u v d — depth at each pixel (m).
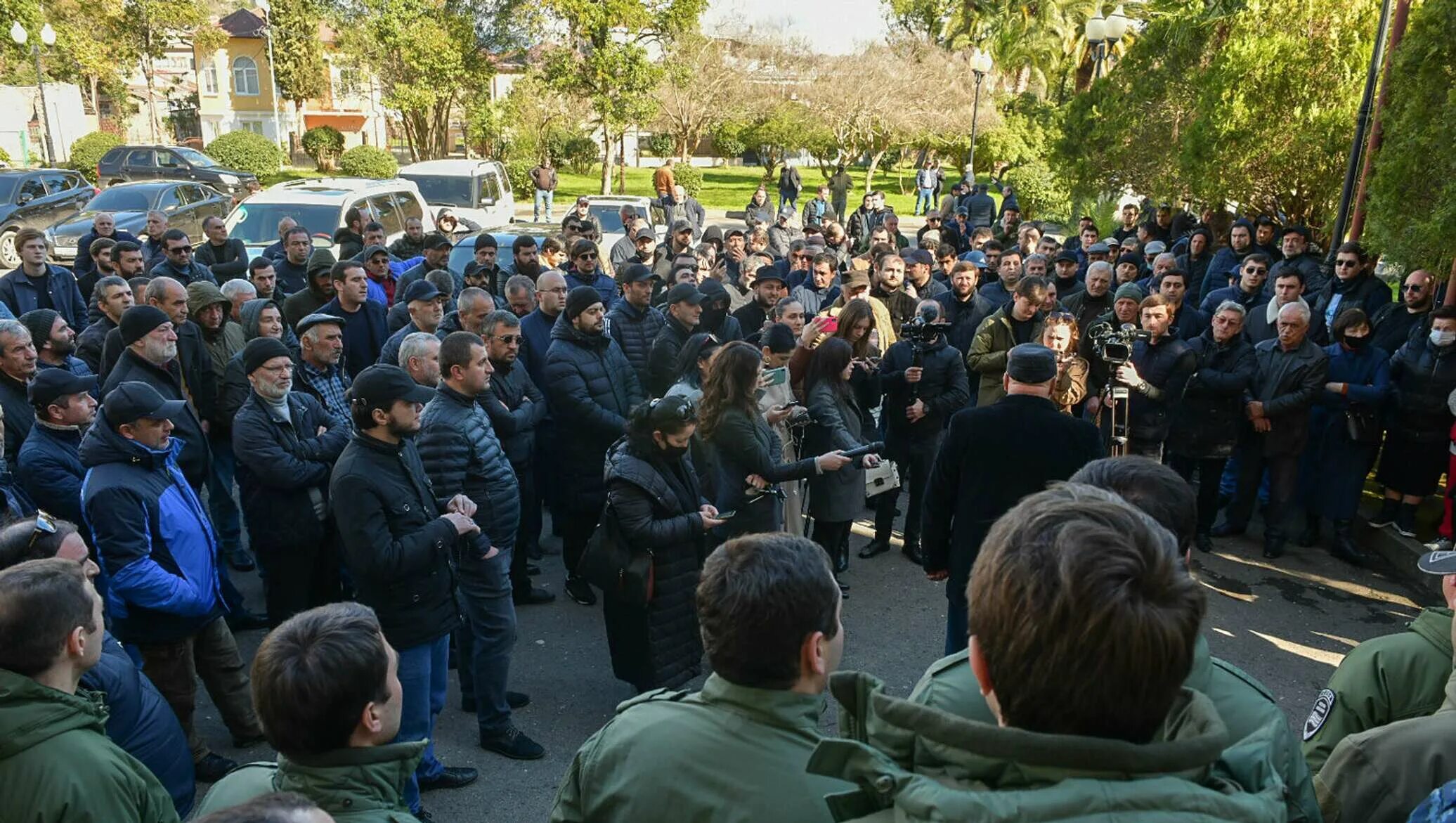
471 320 5.87
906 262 8.10
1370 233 7.36
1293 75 10.90
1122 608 1.11
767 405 5.41
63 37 32.50
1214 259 9.69
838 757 1.29
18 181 18.44
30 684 2.11
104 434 3.48
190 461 5.02
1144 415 6.14
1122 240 13.57
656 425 3.91
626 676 4.18
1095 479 2.33
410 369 4.70
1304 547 6.62
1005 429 3.82
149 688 2.94
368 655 1.97
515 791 3.93
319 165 39.22
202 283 6.04
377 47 29.86
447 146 35.84
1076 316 7.56
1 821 2.03
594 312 5.52
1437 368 6.06
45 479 4.11
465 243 10.73
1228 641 5.28
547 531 7.05
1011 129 33.66
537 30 29.56
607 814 1.86
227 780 2.03
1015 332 6.49
